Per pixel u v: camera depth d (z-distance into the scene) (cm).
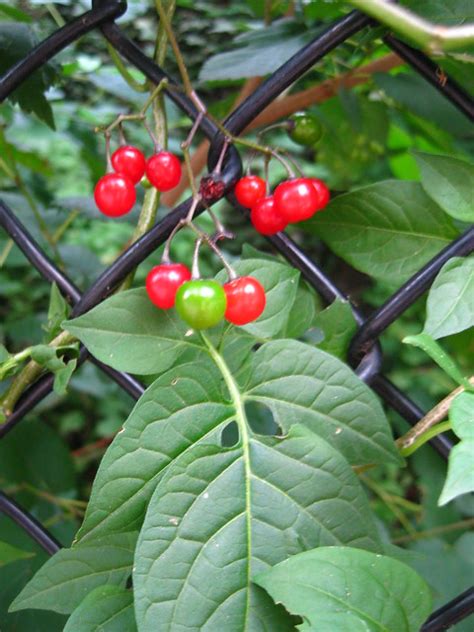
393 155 45
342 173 48
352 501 17
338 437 18
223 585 16
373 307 92
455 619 19
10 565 27
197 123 20
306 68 20
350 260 22
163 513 16
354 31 20
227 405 18
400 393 21
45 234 37
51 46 21
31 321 45
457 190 20
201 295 16
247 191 20
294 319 21
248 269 18
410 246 21
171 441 17
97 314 18
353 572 16
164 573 16
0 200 21
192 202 19
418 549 30
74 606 19
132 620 18
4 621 26
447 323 19
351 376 18
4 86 21
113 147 46
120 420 79
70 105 45
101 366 21
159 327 18
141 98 37
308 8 29
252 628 16
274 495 17
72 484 32
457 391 20
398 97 31
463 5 19
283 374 18
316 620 15
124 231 98
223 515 17
